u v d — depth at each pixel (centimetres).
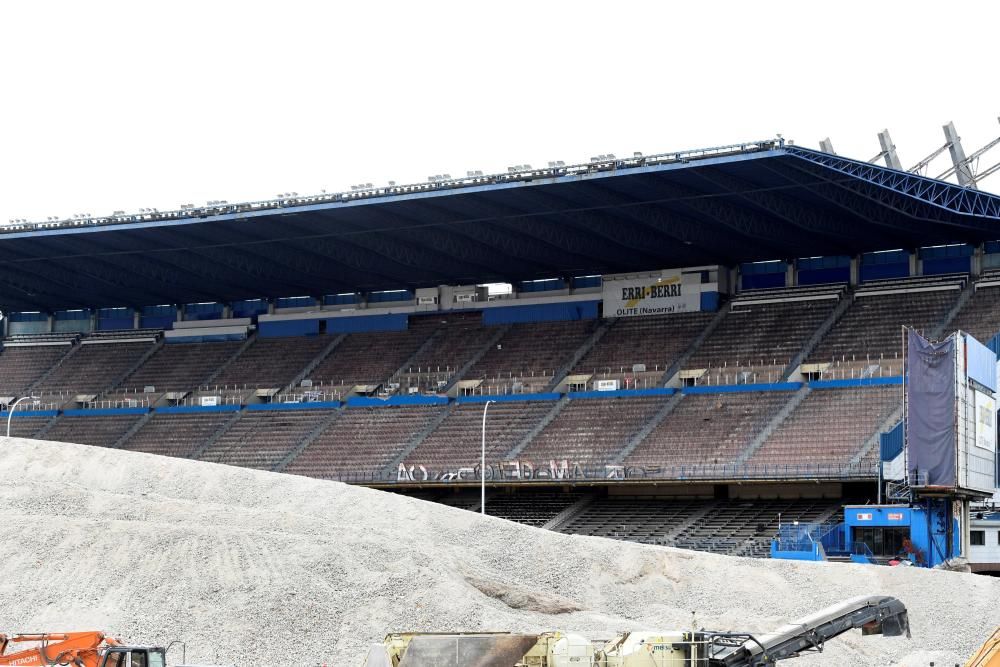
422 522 6512
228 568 5253
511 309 11912
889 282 10275
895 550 7412
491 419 10706
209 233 10900
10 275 12669
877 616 4181
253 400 12094
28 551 5412
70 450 7519
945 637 5669
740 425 9544
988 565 8138
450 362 11631
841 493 8938
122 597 5128
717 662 4059
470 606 5100
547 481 9475
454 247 10806
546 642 3969
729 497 9344
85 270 12338
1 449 7531
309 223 10419
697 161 8500
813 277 10738
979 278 9994
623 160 8756
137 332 13675
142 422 12231
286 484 7056
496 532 6456
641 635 4028
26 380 13400
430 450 10512
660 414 10038
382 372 11812
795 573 6188
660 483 9081
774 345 10225
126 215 10800
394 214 10050
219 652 4828
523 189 9244
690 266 11075
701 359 10425
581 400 10556
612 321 11362
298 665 4766
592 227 9994
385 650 3953
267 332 13038
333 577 5266
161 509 6041
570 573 6094
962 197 8419
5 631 4962
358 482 10288
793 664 4981
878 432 8850
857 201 9100
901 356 9550
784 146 8231
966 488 7231
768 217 9750
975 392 7519
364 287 12519
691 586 6084
